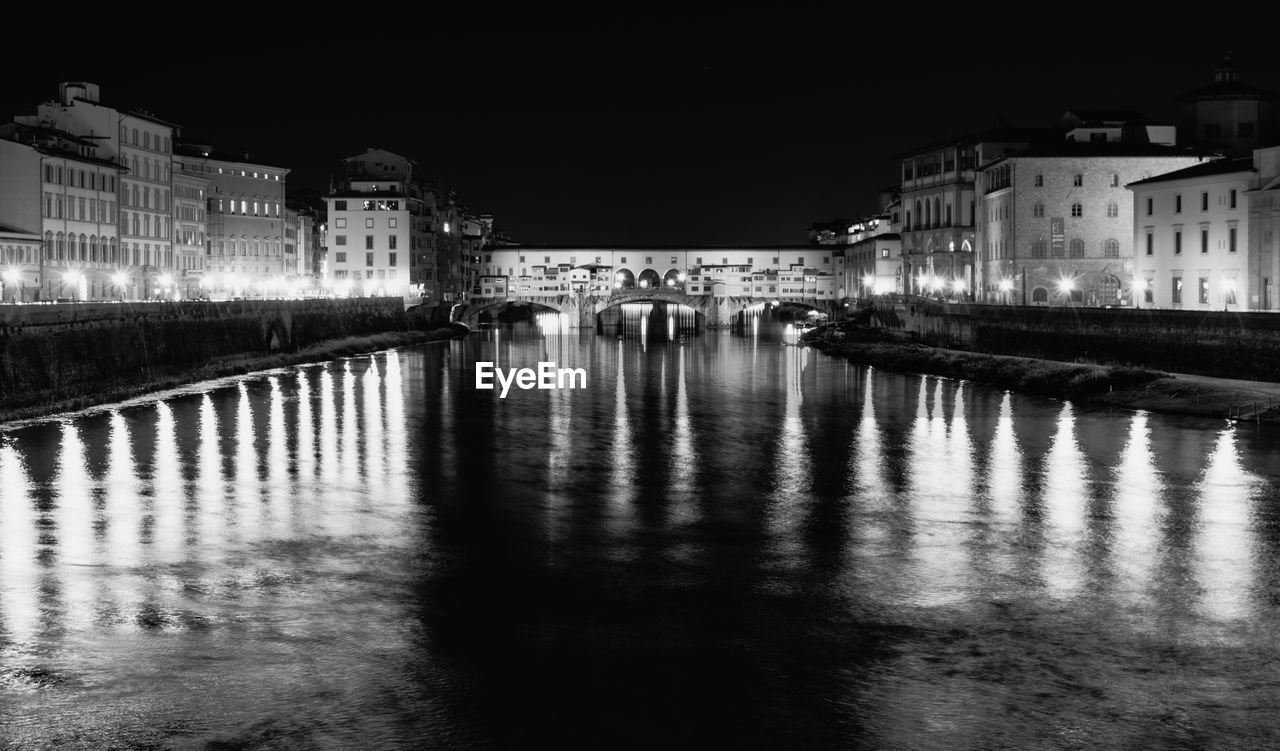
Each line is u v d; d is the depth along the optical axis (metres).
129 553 46.12
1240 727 30.47
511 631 37.25
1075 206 156.25
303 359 139.75
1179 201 127.06
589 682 33.25
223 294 191.75
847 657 35.09
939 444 74.25
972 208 197.62
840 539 49.03
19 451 68.19
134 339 103.50
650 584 42.47
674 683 33.22
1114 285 156.12
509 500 56.88
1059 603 40.06
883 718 31.02
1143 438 74.31
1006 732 30.23
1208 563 45.12
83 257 145.88
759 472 64.75
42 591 41.03
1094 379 97.56
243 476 62.31
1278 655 35.19
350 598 40.56
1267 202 111.69
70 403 86.94
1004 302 161.38
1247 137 167.50
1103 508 54.69
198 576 43.06
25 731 30.16
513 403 99.50
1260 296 112.75
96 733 30.08
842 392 108.62
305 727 30.44
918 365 130.75
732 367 141.88
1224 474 62.41
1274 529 50.50
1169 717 31.02
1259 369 92.31
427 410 93.31
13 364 83.38
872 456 69.94
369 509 54.50
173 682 33.06
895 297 193.38
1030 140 179.25
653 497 57.75
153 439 73.81
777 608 39.62
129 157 160.38
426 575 43.47
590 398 104.44
